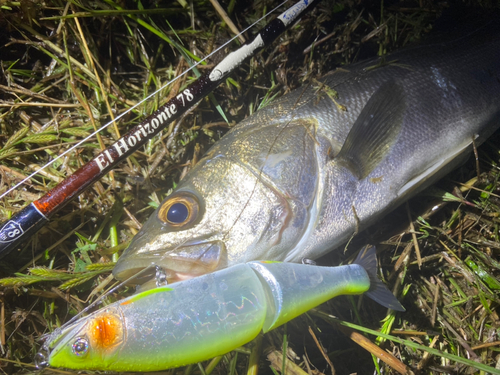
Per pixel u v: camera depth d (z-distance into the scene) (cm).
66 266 27
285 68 31
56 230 27
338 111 24
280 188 22
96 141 29
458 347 27
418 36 33
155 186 29
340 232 23
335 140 24
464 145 26
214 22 32
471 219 29
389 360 24
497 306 28
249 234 21
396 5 34
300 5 25
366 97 25
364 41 33
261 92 32
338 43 32
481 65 27
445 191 29
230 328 17
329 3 32
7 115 29
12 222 21
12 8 28
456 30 28
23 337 25
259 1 32
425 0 33
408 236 29
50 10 29
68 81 29
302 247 22
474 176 31
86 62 29
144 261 20
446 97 26
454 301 28
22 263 26
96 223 28
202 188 21
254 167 22
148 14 30
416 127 25
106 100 28
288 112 24
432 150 25
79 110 29
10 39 29
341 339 27
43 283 26
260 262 19
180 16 31
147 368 16
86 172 22
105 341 15
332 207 23
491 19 29
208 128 30
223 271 18
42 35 29
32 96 29
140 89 30
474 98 27
